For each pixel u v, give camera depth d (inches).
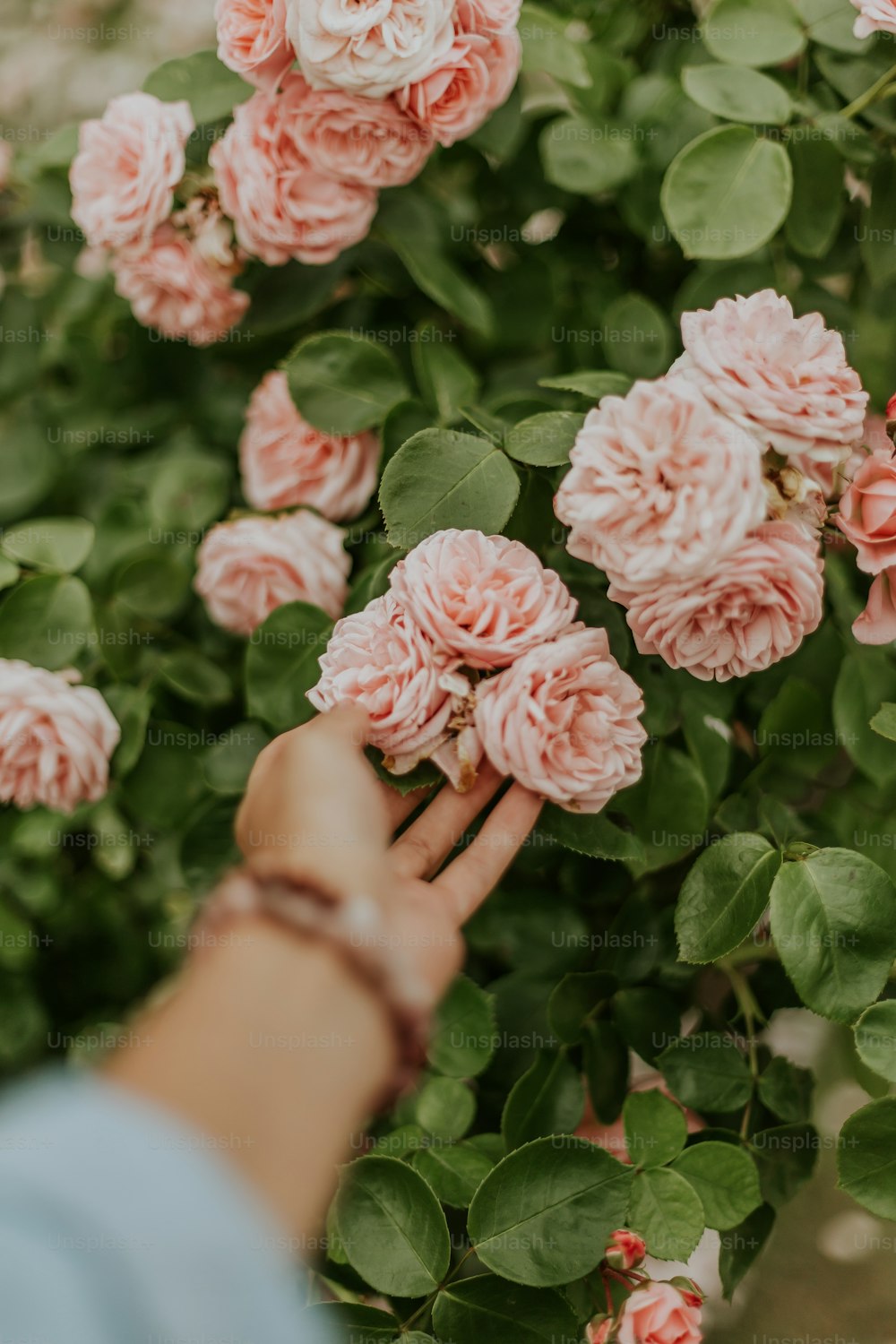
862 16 24.3
